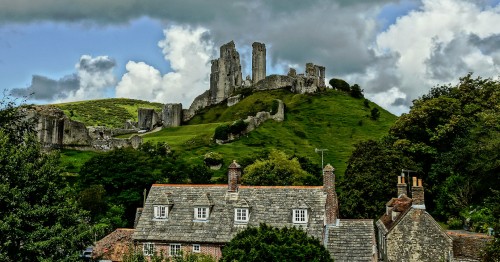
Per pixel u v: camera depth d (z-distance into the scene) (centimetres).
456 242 5666
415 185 5734
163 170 10694
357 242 5153
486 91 10606
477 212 7569
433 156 9762
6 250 3603
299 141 15662
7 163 3841
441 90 11650
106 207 8644
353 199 8838
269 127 16375
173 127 19038
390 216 6756
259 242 4056
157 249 5534
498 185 8350
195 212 5647
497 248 4119
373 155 9312
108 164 9681
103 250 5538
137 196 9238
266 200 5628
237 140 15262
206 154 13262
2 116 5109
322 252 4106
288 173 10631
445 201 8775
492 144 8100
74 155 12950
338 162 13988
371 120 17662
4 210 3722
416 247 5606
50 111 13425
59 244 3788
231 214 5600
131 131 19062
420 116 10219
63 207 4006
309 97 19400
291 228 4381
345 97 19875
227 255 4050
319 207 5416
